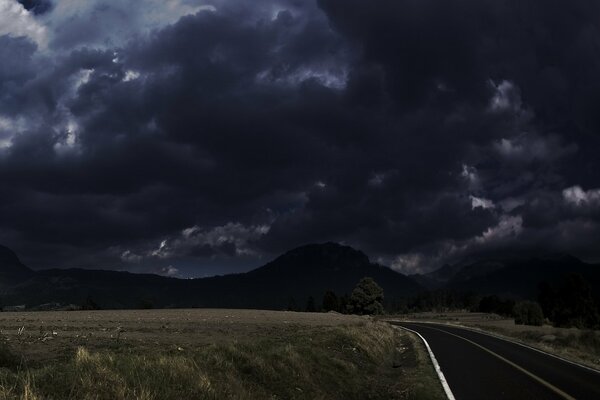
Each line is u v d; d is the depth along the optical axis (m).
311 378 13.30
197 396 9.41
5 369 9.38
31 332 25.58
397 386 15.38
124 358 10.47
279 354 13.56
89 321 37.88
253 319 44.94
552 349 28.20
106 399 8.19
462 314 168.50
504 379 16.16
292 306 186.25
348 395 13.64
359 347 20.67
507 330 50.31
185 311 66.38
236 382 10.78
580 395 13.51
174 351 13.07
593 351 33.06
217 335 24.44
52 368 9.12
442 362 20.83
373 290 121.75
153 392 8.80
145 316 48.31
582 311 102.06
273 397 11.16
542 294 118.62
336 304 155.38
